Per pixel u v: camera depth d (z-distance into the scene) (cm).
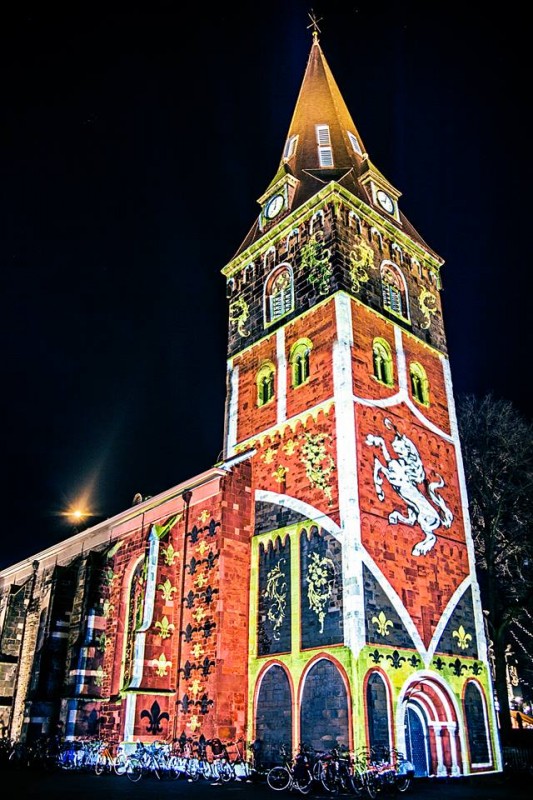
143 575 3409
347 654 2647
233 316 4219
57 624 3994
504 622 4125
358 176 4325
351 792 2320
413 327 3931
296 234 3962
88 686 3647
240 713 2973
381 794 2316
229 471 3431
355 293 3591
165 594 3372
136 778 2866
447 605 3169
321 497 3084
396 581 2953
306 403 3397
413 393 3672
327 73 5209
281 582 3106
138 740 3028
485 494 4447
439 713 2938
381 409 3366
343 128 4728
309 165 4412
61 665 3909
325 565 2922
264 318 3947
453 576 3291
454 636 3127
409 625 2909
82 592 4031
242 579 3253
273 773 2520
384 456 3234
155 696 3128
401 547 3067
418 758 2827
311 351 3516
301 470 3262
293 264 3900
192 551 3412
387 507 3097
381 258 3934
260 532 3334
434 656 2961
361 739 2489
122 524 4103
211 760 2784
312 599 2914
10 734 4372
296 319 3700
